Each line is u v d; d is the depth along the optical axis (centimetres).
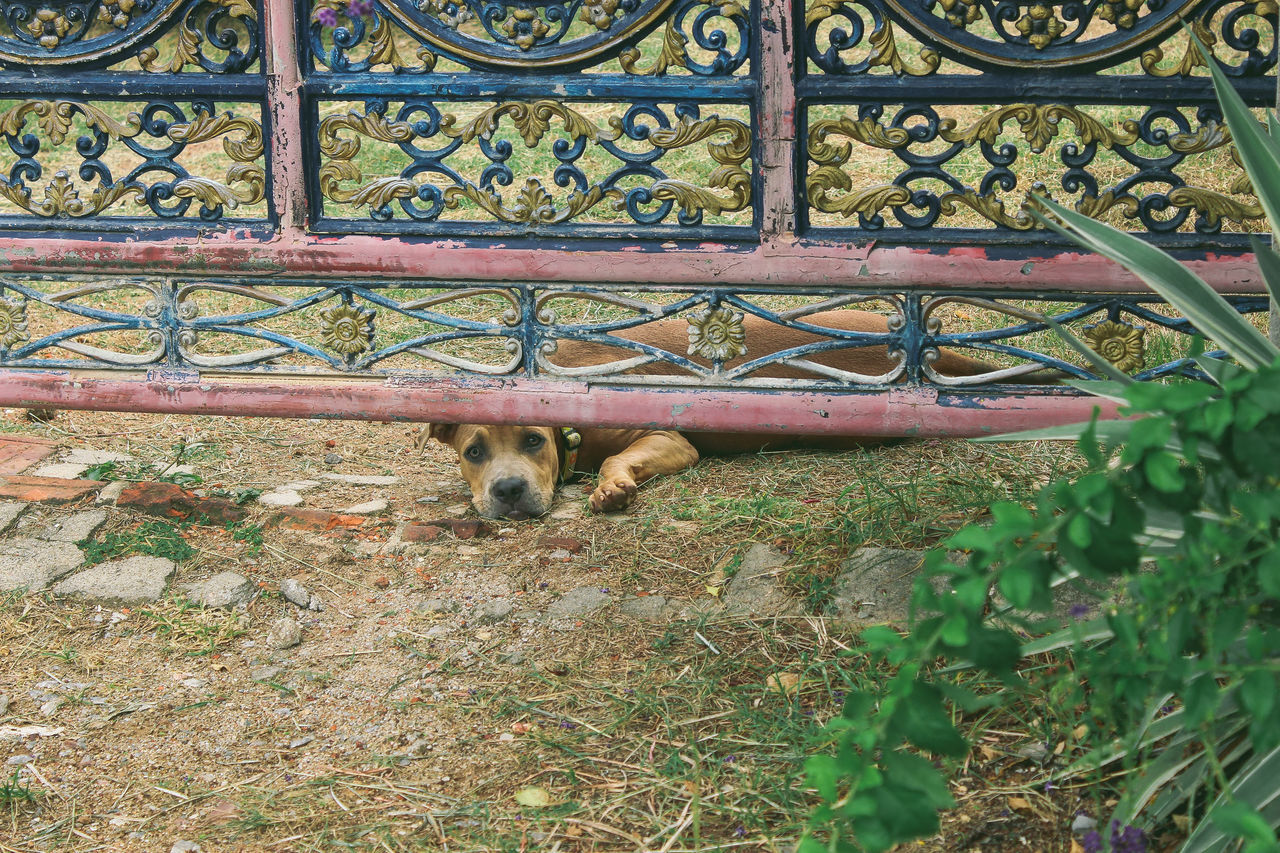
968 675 288
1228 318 246
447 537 413
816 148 332
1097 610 276
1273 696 167
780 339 518
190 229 356
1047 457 429
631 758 282
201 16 343
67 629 349
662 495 439
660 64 332
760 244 337
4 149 1171
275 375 368
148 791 279
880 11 321
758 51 326
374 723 306
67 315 691
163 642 345
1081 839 235
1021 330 338
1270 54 311
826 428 347
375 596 373
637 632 340
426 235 349
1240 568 184
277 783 281
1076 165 323
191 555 391
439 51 338
